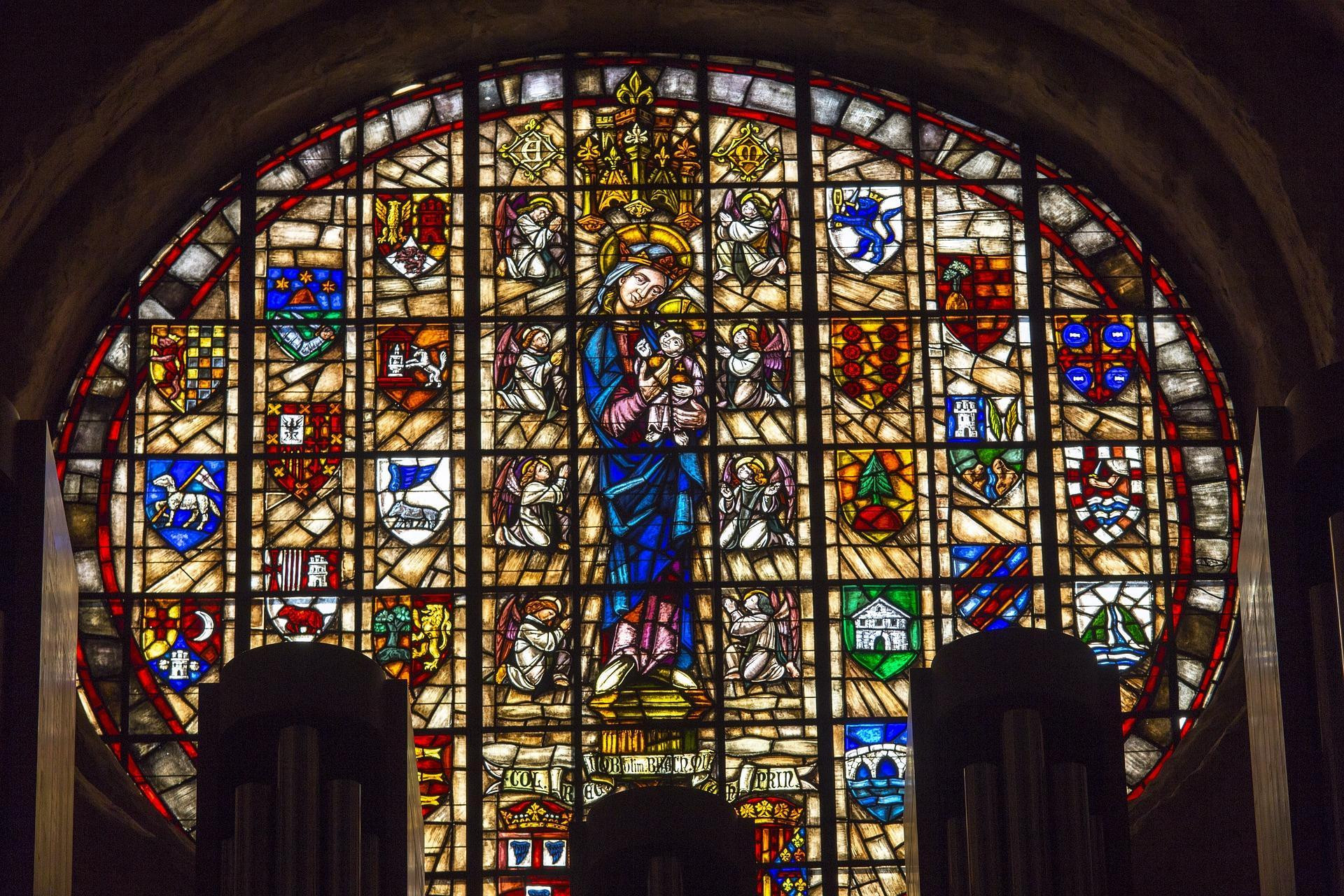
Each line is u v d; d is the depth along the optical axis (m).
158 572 16.61
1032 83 17.55
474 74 18.03
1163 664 16.55
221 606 16.55
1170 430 17.22
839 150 17.95
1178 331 17.50
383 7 17.38
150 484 16.84
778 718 16.34
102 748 15.77
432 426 17.11
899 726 16.34
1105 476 17.09
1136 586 16.78
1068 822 12.35
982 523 16.94
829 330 17.45
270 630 16.50
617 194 17.81
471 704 16.34
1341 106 16.03
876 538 16.88
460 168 17.86
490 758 16.19
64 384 16.94
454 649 16.50
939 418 17.22
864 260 17.67
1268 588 11.84
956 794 12.84
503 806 16.08
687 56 18.17
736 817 13.53
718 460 17.06
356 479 16.94
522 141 17.94
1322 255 15.90
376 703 12.49
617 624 16.59
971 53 17.58
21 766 11.23
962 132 18.00
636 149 17.94
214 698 12.57
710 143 17.97
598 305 17.48
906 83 18.02
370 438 17.06
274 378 17.19
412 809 12.90
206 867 12.32
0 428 11.51
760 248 17.69
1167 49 16.53
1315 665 11.59
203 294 17.39
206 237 17.53
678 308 17.48
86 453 16.86
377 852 12.47
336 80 17.61
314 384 17.19
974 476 17.08
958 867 12.56
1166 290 17.64
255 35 17.05
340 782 12.38
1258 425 11.96
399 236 17.64
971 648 12.66
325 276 17.50
